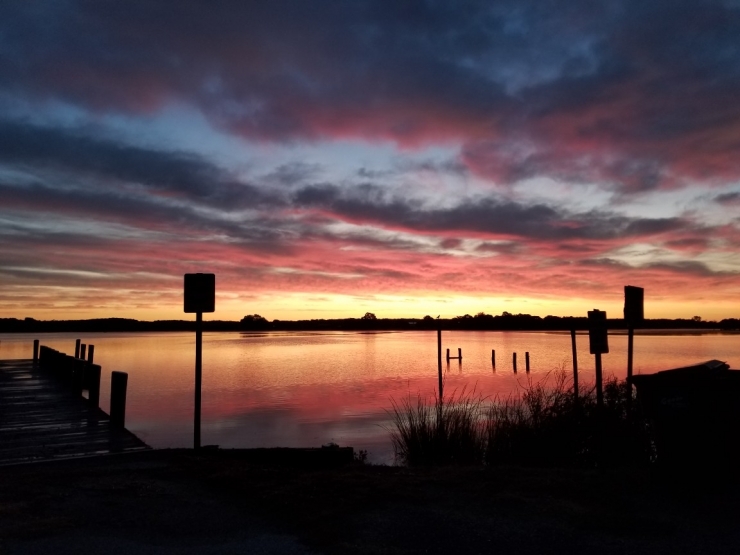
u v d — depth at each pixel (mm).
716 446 6527
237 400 24453
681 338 111438
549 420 9688
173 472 7738
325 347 72250
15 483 7121
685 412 6617
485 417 12375
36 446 10031
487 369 39938
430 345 79000
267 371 38250
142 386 29203
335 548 5059
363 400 24047
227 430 17562
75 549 5035
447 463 9656
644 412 7023
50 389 18438
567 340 97375
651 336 129375
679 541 5207
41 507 6168
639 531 5449
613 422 8961
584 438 9250
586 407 9594
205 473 7621
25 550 4984
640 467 7809
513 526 5598
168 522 5773
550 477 7234
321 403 23312
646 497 6367
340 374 36125
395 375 35594
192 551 5035
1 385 19453
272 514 6000
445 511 6023
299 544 5199
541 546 5117
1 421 12719
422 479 7164
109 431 11516
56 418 13133
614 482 6914
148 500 6484
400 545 5152
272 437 16312
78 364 17203
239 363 44688
